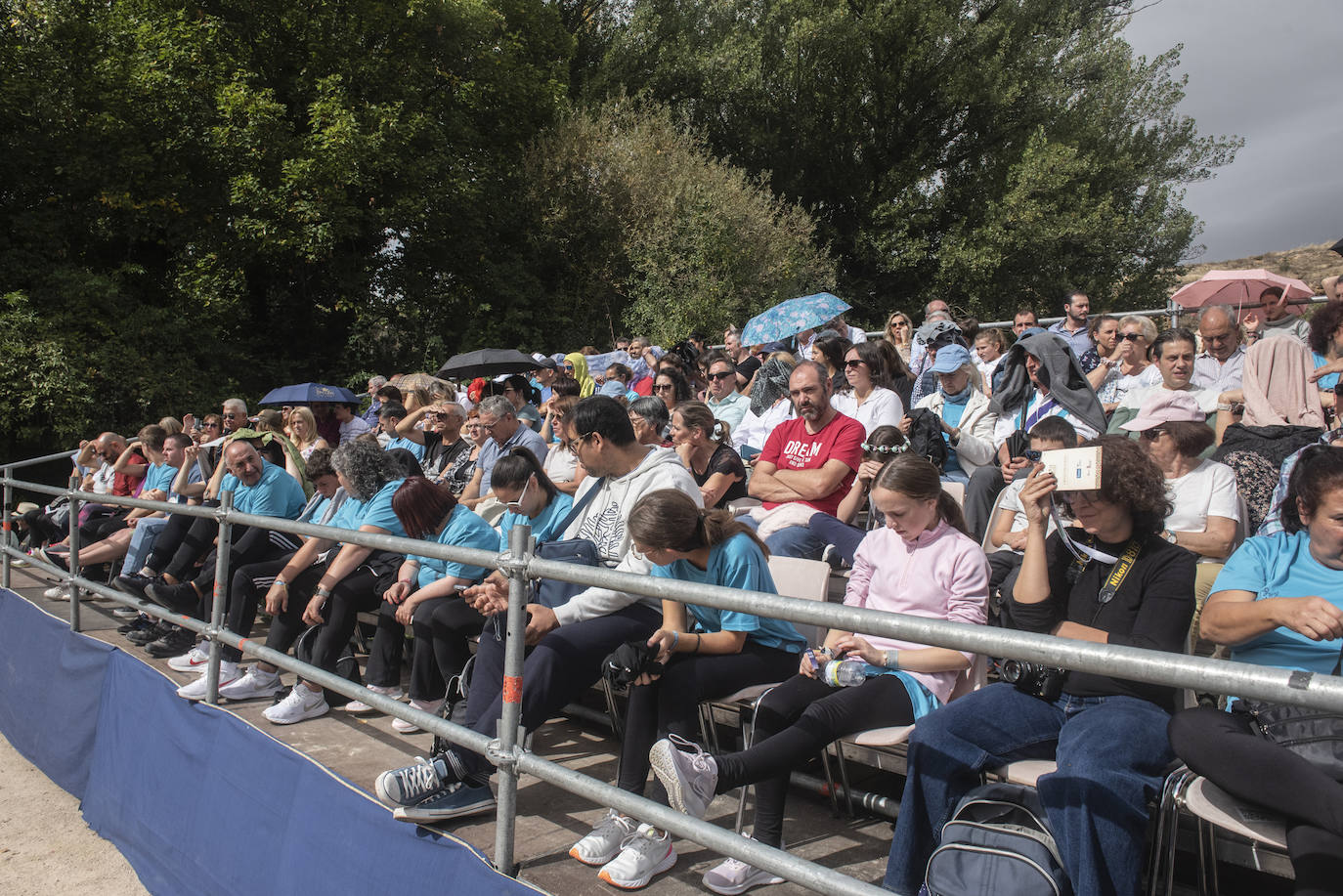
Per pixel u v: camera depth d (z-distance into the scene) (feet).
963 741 8.33
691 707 10.03
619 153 58.08
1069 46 68.80
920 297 68.28
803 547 15.67
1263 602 7.74
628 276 56.75
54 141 47.37
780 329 28.37
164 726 15.31
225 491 14.52
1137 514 8.95
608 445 13.08
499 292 57.52
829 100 68.44
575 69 71.46
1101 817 7.14
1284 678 4.44
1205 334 19.21
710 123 69.97
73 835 16.63
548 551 11.99
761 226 55.77
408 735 13.50
